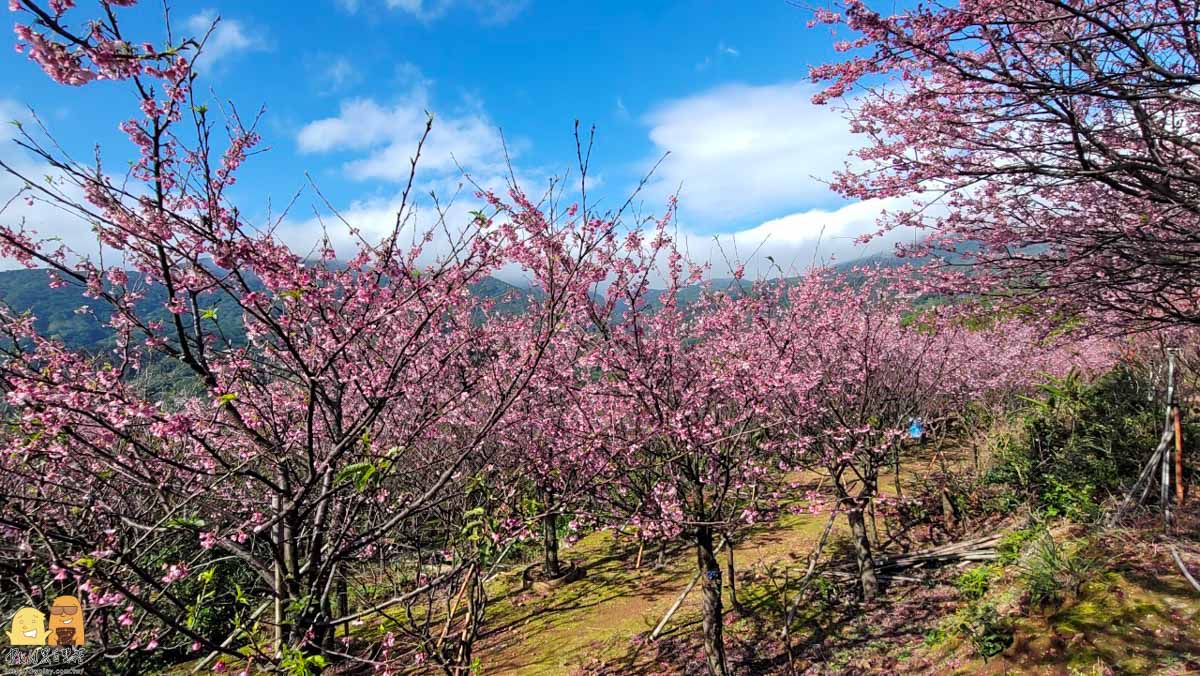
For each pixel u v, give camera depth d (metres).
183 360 3.03
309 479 3.04
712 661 5.73
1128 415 7.55
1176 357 6.80
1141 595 4.54
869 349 7.67
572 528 5.63
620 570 10.27
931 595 6.84
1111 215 4.83
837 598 7.52
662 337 5.97
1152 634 4.15
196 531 3.28
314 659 2.76
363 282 3.51
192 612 3.00
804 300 7.94
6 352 3.49
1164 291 4.81
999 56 3.65
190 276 2.79
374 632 7.02
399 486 5.57
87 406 2.76
